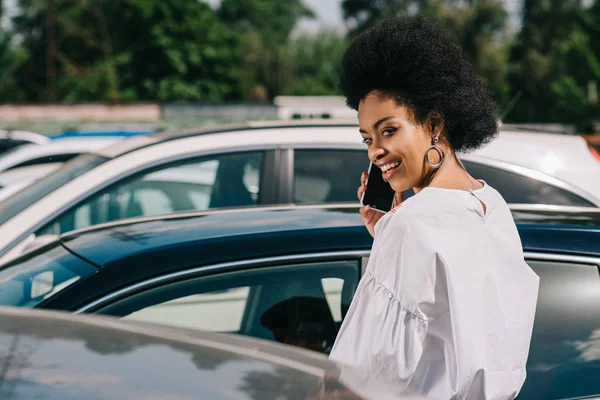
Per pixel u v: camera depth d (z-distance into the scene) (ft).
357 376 4.44
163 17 235.81
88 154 14.84
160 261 7.55
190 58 236.02
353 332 5.61
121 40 234.99
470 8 202.80
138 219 9.37
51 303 7.35
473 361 5.31
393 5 226.99
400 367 5.34
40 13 231.91
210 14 248.93
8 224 12.72
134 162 13.65
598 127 179.83
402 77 5.74
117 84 227.40
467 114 5.84
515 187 14.01
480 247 5.49
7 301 7.70
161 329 5.04
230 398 3.97
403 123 5.80
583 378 7.38
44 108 151.02
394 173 5.94
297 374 4.36
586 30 208.74
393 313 5.43
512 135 14.58
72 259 7.88
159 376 4.16
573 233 7.77
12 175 21.27
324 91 321.52
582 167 14.34
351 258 7.64
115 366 4.25
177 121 62.90
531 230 7.76
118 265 7.52
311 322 7.63
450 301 5.31
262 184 14.26
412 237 5.41
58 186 13.51
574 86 195.00
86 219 15.93
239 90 250.37
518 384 5.67
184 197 16.72
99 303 7.38
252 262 7.57
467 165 14.01
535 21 213.66
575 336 7.48
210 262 7.55
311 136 14.55
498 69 196.75
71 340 4.58
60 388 3.93
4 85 230.07
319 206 9.00
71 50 233.55
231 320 7.82
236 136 14.46
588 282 7.63
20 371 4.09
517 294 5.75
